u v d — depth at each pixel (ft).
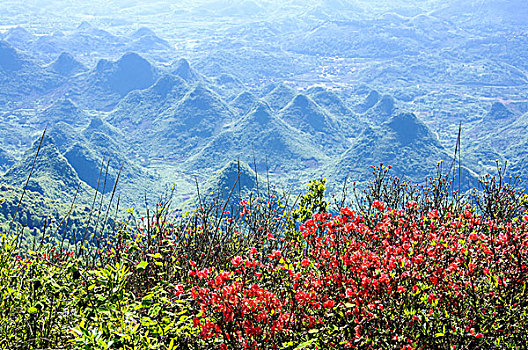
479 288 16.37
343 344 15.16
